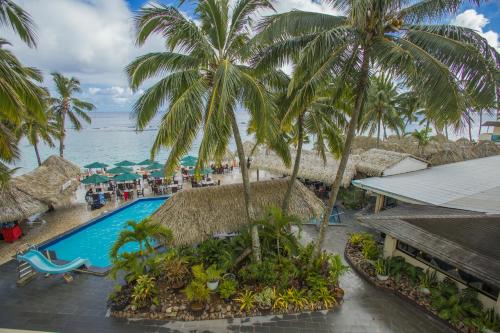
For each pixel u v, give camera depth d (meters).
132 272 8.38
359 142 28.12
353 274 9.69
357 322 7.44
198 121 7.12
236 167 29.50
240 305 7.83
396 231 8.85
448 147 25.11
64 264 10.47
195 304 7.69
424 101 6.30
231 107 7.50
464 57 5.84
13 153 9.89
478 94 5.75
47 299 8.36
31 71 13.47
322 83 7.05
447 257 7.21
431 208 10.04
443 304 7.51
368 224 9.73
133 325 7.28
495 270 6.40
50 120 22.62
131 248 13.19
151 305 7.77
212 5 7.12
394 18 6.79
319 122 10.11
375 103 22.38
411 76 6.26
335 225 14.05
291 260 9.46
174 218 9.75
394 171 15.51
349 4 6.36
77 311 7.82
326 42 6.20
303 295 8.20
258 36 7.13
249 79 6.95
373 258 10.17
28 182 14.81
